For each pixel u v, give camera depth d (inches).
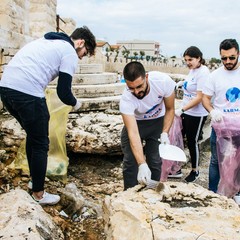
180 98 265.7
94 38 119.6
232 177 131.6
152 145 127.0
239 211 85.1
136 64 101.4
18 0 221.5
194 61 156.0
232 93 129.7
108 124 175.3
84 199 130.5
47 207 117.1
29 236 83.9
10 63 108.7
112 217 82.6
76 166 166.4
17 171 140.1
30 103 104.9
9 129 166.2
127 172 123.7
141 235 72.7
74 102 113.6
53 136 142.8
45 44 108.5
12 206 97.7
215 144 137.7
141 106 114.7
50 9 331.6
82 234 109.6
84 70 249.0
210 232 73.5
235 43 125.9
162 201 88.0
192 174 168.2
